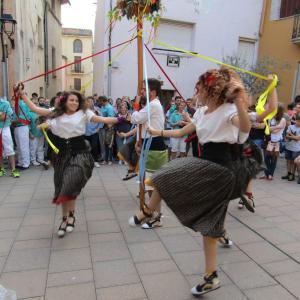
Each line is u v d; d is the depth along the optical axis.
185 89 11.09
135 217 3.19
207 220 2.23
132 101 8.29
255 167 2.38
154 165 3.69
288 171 6.24
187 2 10.58
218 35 11.20
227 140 2.15
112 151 7.55
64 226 3.43
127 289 2.51
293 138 5.98
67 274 2.70
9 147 5.89
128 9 3.61
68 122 3.22
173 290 2.50
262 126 5.15
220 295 2.45
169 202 2.28
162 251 3.11
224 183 2.15
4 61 7.80
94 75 14.51
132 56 10.34
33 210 4.20
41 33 12.20
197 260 2.95
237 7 11.25
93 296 2.42
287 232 3.62
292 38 10.32
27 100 3.42
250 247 3.24
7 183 5.55
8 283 2.56
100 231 3.55
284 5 10.83
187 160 2.28
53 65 15.43
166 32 10.66
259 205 4.58
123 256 3.01
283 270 2.81
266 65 10.32
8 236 3.41
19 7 8.52
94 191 5.09
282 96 10.84
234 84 2.04
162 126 3.64
